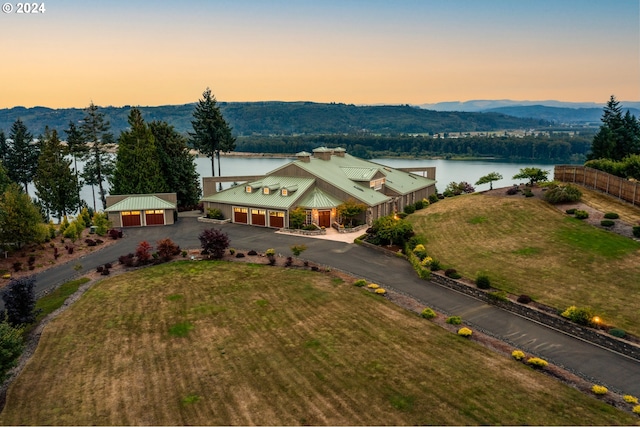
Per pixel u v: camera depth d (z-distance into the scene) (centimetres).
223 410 1909
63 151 6769
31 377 2181
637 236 3625
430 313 2828
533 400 1955
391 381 2103
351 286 3381
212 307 2992
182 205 7100
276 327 2689
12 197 4112
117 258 4244
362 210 5156
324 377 2144
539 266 3453
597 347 2464
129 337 2586
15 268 3853
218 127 8350
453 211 5231
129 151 6475
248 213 5622
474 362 2281
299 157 6128
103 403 1969
